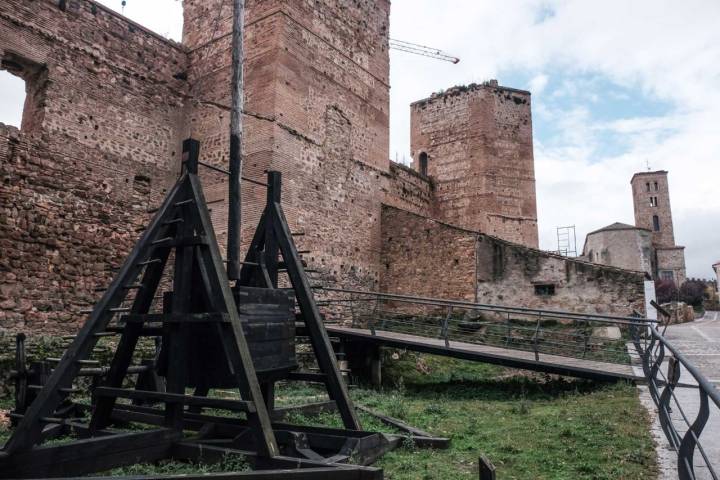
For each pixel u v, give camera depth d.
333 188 15.65
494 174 24.34
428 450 5.46
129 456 4.64
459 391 10.64
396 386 11.62
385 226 17.81
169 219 5.37
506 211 24.27
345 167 16.28
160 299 13.32
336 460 4.34
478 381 11.48
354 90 17.03
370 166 17.53
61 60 12.23
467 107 25.23
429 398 9.99
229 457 4.57
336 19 16.48
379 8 18.83
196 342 5.24
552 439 5.75
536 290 15.20
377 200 17.78
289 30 14.39
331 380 5.56
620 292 14.21
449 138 25.45
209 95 14.99
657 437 5.48
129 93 13.84
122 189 13.30
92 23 13.05
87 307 11.95
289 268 6.00
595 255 42.56
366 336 11.59
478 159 24.44
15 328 10.52
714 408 6.69
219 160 14.30
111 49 13.49
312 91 15.10
